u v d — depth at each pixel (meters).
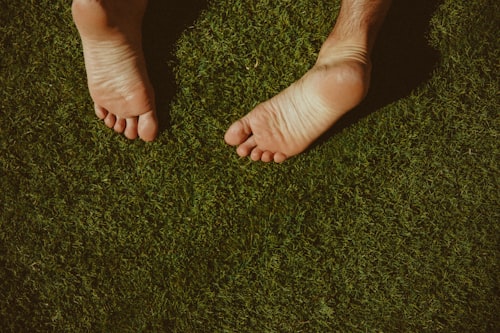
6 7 1.29
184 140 1.30
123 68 1.22
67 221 1.30
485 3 1.29
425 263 1.31
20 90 1.29
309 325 1.30
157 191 1.30
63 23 1.29
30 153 1.30
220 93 1.30
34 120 1.29
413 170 1.30
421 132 1.30
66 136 1.30
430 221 1.31
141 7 1.24
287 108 1.22
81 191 1.30
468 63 1.30
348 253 1.30
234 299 1.30
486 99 1.30
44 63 1.29
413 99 1.30
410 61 1.30
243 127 1.25
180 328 1.30
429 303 1.31
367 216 1.30
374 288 1.31
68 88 1.29
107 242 1.30
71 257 1.30
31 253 1.30
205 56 1.30
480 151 1.30
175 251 1.30
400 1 1.30
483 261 1.30
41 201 1.30
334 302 1.30
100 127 1.29
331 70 1.17
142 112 1.26
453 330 1.30
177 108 1.30
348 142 1.30
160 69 1.30
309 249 1.30
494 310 1.30
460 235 1.31
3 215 1.30
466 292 1.30
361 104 1.30
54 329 1.30
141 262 1.30
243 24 1.30
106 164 1.30
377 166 1.30
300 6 1.30
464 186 1.30
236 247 1.30
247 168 1.30
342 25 1.24
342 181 1.30
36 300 1.30
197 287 1.30
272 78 1.30
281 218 1.30
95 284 1.30
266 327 1.30
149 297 1.30
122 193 1.30
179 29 1.29
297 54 1.30
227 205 1.30
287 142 1.25
